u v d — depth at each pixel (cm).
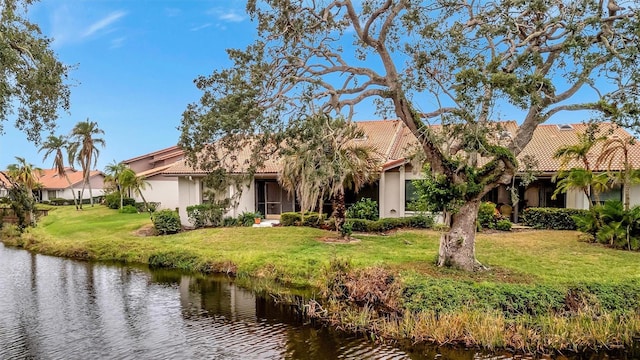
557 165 2067
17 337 945
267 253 1583
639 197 2000
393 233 1928
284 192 2567
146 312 1117
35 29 895
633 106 1002
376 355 816
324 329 964
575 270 1170
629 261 1289
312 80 1052
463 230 1180
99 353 848
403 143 2475
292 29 1042
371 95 1130
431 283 1006
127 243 2011
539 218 2034
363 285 1045
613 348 824
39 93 931
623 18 1023
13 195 1448
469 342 848
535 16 1141
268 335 931
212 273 1560
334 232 1961
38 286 1420
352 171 1759
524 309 909
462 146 1096
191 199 2547
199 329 977
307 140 1050
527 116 1154
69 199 5488
